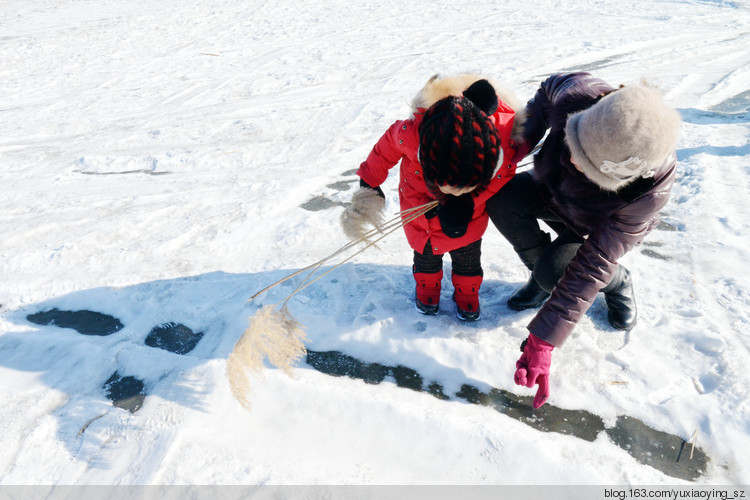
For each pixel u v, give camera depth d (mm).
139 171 4707
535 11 11438
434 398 2088
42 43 10219
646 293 2537
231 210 3721
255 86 7270
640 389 2047
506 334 2332
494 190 1989
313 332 2410
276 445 1895
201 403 2072
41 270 3102
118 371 2289
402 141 1913
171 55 9211
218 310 2623
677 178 3686
